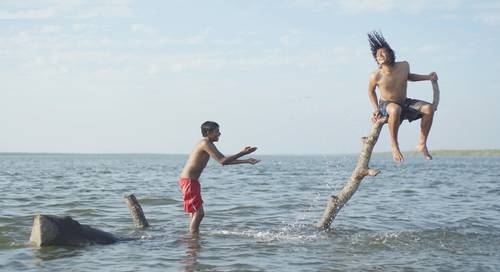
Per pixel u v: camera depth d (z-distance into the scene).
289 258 9.59
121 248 10.42
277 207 17.39
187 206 11.91
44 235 10.36
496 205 18.12
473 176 38.53
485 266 8.96
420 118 9.79
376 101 10.00
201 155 11.70
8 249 10.18
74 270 8.65
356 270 8.71
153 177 36.81
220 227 13.17
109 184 28.08
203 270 8.70
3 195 20.39
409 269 8.77
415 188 25.61
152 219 14.48
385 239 11.36
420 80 9.80
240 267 8.91
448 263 9.18
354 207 17.22
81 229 10.81
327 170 51.94
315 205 18.03
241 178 34.84
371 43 9.72
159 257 9.63
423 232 12.14
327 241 11.23
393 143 9.60
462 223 13.80
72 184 27.45
